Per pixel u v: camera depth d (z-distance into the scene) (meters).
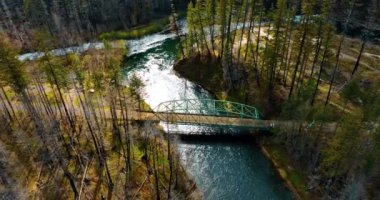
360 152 37.69
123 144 50.78
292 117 48.41
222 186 46.47
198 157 51.06
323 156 44.50
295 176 46.41
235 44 73.31
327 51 53.25
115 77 55.41
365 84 56.16
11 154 47.50
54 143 50.25
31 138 51.09
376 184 38.72
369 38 75.75
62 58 68.81
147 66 78.25
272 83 59.34
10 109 58.62
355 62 64.81
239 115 57.47
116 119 50.69
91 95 60.25
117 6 99.81
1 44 44.62
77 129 54.31
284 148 50.75
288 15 55.12
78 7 97.75
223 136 54.81
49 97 61.34
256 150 52.09
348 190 38.41
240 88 63.38
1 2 102.62
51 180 44.53
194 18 69.19
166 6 106.38
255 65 63.56
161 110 60.88
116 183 44.44
